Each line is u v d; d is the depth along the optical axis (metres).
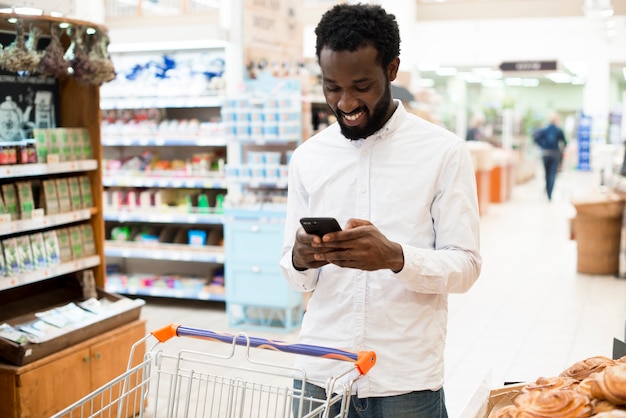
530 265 8.64
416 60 16.39
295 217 2.01
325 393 1.89
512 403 2.06
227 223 5.95
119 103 6.71
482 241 10.40
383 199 1.84
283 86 5.98
